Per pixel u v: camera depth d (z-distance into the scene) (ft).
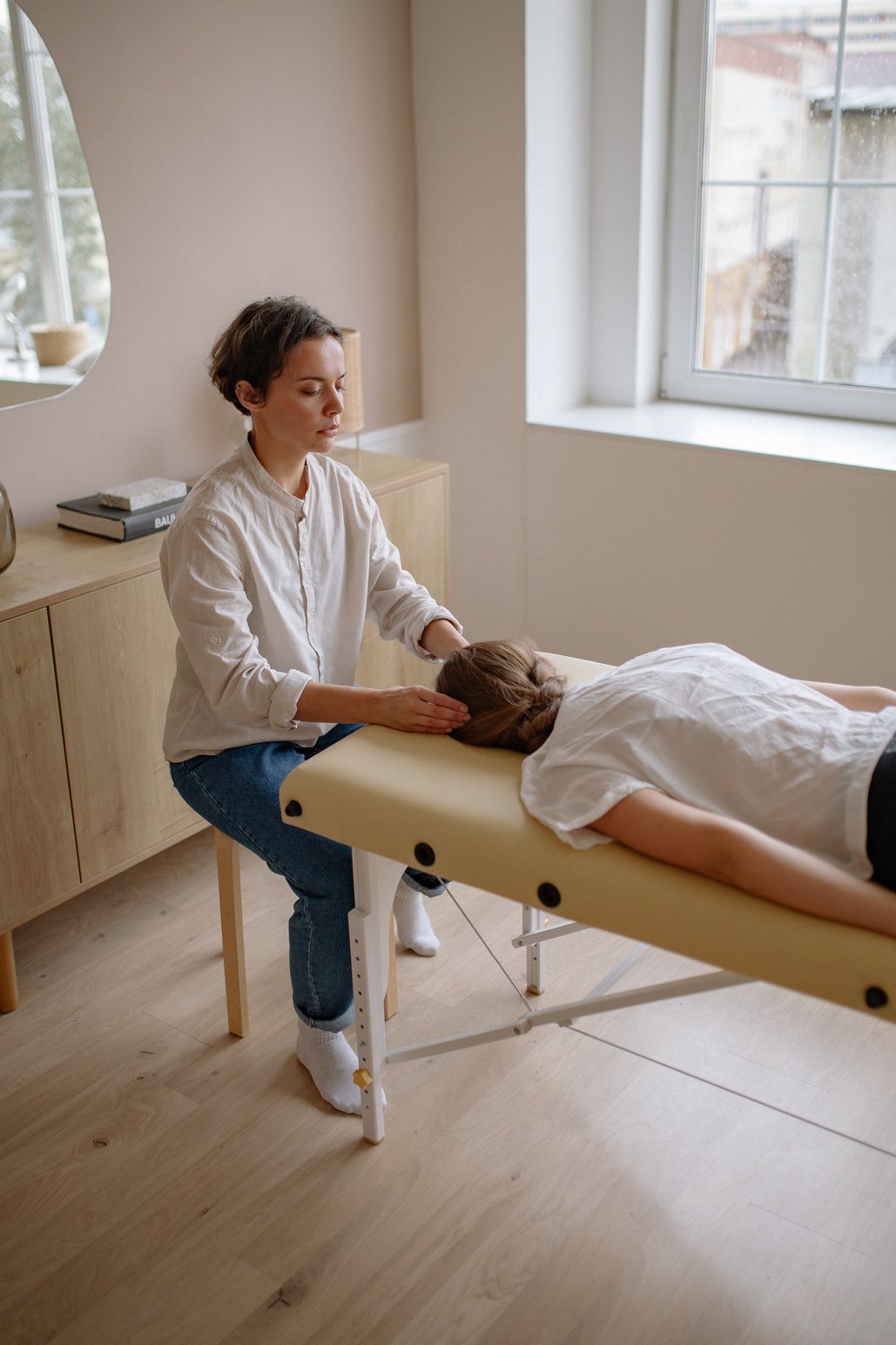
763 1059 6.46
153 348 8.38
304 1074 6.49
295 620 6.39
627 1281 5.22
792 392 9.94
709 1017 6.79
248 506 6.11
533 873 4.76
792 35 9.07
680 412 10.21
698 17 9.37
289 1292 5.20
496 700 5.49
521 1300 5.14
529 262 9.61
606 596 10.14
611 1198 5.63
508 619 10.87
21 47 7.20
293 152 8.95
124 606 6.88
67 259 7.73
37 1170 5.88
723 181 9.77
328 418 6.06
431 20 9.40
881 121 8.91
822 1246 5.37
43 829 6.75
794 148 9.35
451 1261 5.33
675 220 10.03
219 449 9.06
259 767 6.17
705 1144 5.93
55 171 7.54
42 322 7.70
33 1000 7.08
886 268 9.24
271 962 7.40
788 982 4.25
